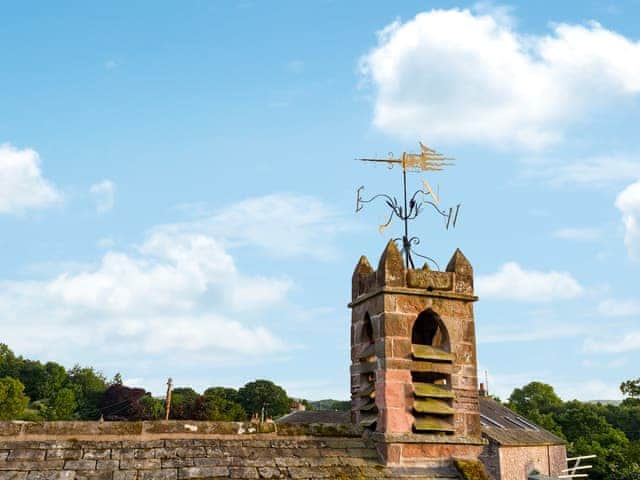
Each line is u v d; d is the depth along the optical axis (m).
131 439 11.15
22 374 129.25
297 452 11.91
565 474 52.03
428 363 13.09
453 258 14.18
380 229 14.18
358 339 14.05
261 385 106.31
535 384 112.69
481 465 12.66
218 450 11.37
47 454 10.38
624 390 53.00
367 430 12.97
